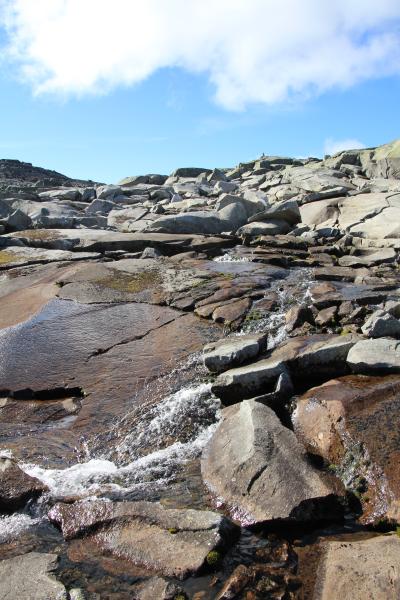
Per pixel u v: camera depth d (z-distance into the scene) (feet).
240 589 16.87
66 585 17.65
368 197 82.12
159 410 30.40
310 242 65.57
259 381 28.58
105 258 58.65
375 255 57.57
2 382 35.47
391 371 26.99
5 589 17.69
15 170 211.00
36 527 21.39
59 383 34.68
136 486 23.45
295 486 20.56
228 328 38.58
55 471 25.64
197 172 173.27
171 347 37.01
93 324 41.24
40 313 43.57
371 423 23.08
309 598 16.40
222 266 53.52
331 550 17.90
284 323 37.65
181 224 74.74
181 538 18.99
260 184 140.26
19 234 69.21
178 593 16.93
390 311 36.99
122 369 35.29
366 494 20.43
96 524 20.66
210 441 25.49
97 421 30.63
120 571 18.28
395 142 140.87
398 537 17.79
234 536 19.10
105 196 123.85
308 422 25.35
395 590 15.62
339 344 29.60
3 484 23.39
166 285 47.62
